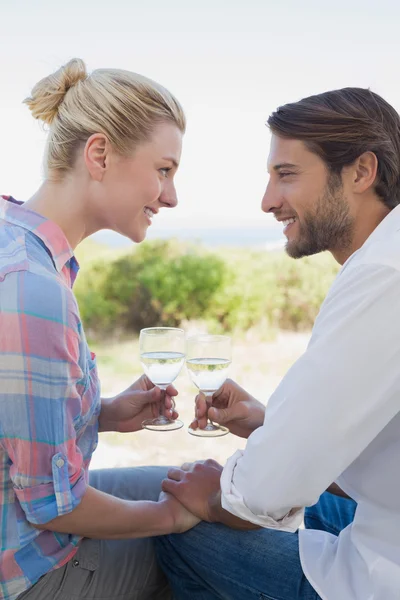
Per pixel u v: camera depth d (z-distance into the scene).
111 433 3.78
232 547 1.44
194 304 7.27
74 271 1.49
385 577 1.22
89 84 1.43
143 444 3.59
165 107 1.45
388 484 1.27
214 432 1.63
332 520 1.70
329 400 1.19
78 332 1.34
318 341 1.22
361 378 1.18
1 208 1.42
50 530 1.37
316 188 1.45
